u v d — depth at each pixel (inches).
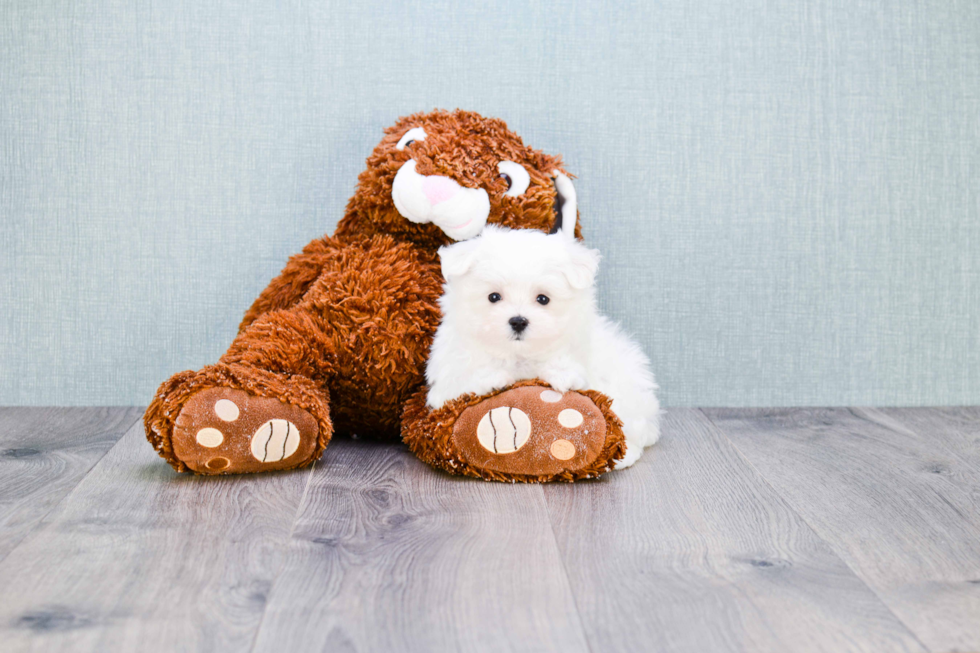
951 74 66.9
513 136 57.1
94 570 34.9
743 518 42.2
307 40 64.1
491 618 31.3
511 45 64.7
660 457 53.4
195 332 66.1
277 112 64.5
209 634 29.8
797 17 65.8
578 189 66.1
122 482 46.5
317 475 48.5
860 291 68.3
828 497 45.7
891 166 67.4
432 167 52.6
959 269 68.7
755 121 66.3
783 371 68.6
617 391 51.5
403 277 53.7
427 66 64.6
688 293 67.4
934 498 45.7
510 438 46.3
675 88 65.7
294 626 30.5
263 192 65.1
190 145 64.4
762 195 66.9
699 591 33.7
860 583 34.6
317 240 59.4
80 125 63.7
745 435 59.1
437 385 49.9
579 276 46.6
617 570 35.6
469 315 47.3
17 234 64.5
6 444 54.6
